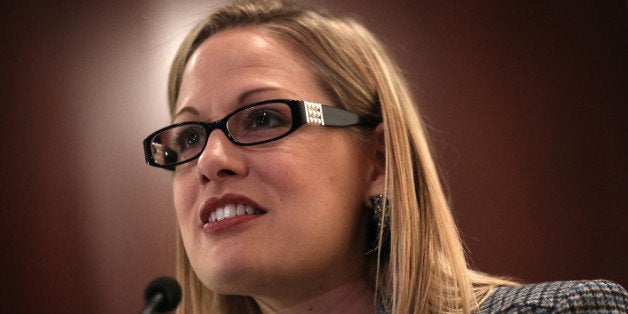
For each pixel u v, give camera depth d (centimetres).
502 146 522
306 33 313
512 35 532
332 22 331
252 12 325
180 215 297
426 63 540
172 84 345
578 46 520
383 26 548
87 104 591
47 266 579
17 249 582
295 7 331
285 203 272
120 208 578
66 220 582
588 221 508
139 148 581
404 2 550
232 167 274
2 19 603
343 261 291
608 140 509
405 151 311
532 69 526
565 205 512
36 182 588
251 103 290
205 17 346
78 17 600
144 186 577
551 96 521
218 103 293
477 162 523
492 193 519
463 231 514
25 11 605
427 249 299
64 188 586
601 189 507
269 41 307
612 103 511
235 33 314
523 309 261
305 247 272
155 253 570
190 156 300
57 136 591
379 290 298
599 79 514
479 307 276
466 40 538
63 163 588
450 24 542
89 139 588
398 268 291
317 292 291
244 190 274
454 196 519
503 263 513
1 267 579
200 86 301
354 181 294
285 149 277
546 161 516
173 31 581
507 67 529
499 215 517
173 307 250
